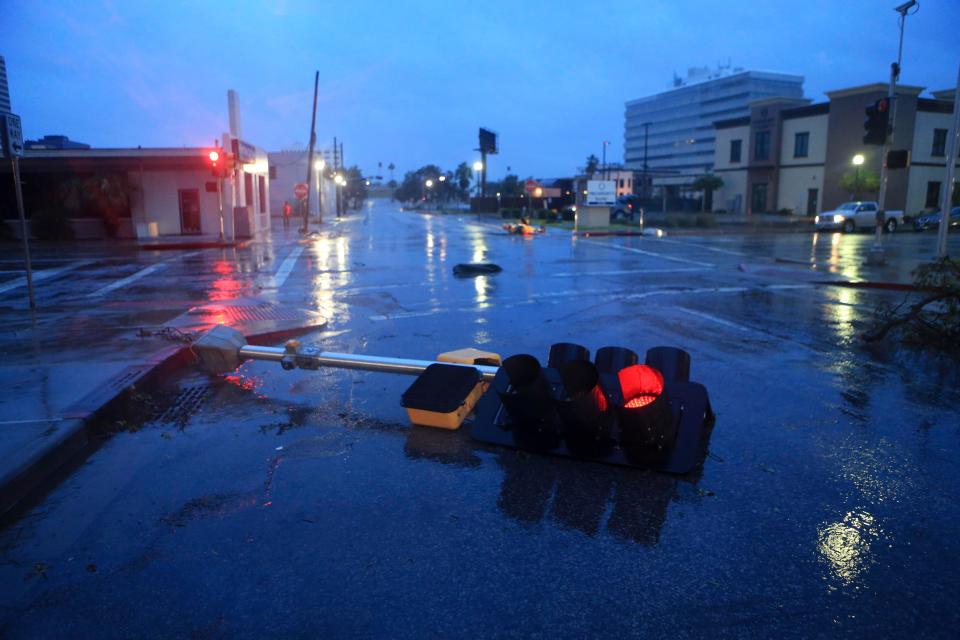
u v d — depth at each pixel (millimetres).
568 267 16812
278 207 61031
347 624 2795
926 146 47000
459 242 26203
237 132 29984
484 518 3699
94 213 28953
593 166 107562
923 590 3057
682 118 182500
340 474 4254
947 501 3943
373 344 7980
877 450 4711
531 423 4535
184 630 2760
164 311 10125
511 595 2996
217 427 5086
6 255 20906
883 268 16328
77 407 4973
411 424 5148
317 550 3365
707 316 9906
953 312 7855
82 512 3756
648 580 3119
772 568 3227
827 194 50375
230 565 3230
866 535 3547
